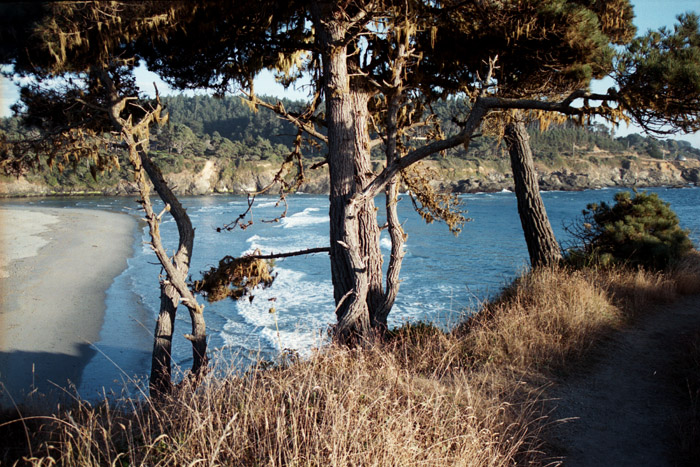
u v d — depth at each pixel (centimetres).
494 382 569
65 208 6875
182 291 764
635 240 1070
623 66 609
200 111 18362
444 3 696
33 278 2242
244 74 806
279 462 314
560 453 453
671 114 595
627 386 594
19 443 374
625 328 787
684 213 5522
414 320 1398
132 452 343
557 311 767
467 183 10144
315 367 457
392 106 679
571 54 707
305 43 781
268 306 1777
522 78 808
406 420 385
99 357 1302
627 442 473
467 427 405
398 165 643
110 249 3278
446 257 2816
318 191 10981
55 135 791
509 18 690
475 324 784
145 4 568
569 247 1194
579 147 14838
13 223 4572
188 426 380
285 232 4250
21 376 1102
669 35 594
